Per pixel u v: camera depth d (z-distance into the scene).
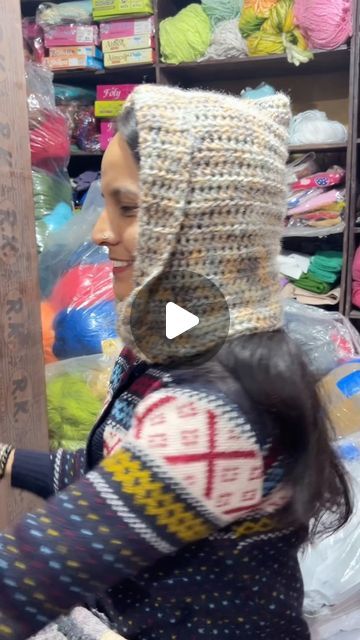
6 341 1.02
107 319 1.61
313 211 2.38
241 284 0.49
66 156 2.02
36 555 0.43
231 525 0.49
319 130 2.38
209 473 0.43
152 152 0.46
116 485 0.43
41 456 0.75
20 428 1.06
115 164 0.51
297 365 0.47
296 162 2.44
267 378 0.45
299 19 2.29
